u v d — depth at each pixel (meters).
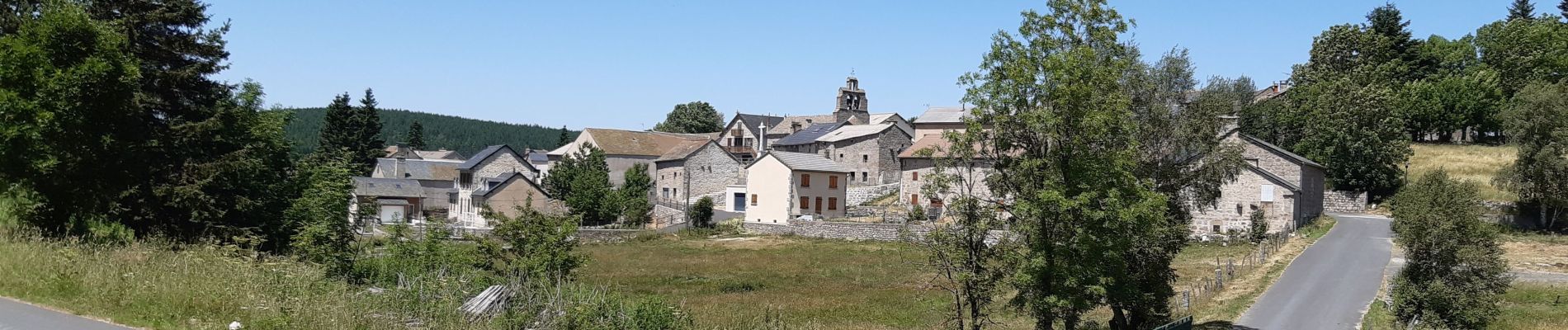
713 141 80.75
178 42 29.59
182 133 28.22
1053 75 19.36
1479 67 85.31
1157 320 24.42
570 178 72.06
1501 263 29.22
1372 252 42.50
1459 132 85.69
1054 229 20.33
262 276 16.59
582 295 17.06
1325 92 70.44
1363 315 28.92
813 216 66.31
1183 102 25.75
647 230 60.38
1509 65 81.81
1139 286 23.59
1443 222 28.44
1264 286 34.19
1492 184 55.75
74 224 24.00
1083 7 20.31
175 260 17.36
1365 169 63.19
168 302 13.84
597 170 70.31
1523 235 49.25
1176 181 24.92
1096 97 19.81
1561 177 49.78
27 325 12.23
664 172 83.38
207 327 12.75
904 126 99.50
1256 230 47.81
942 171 21.64
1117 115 19.64
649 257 48.38
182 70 28.91
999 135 20.47
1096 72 19.64
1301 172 54.22
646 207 67.12
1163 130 24.58
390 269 21.69
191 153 28.75
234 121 30.33
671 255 49.31
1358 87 71.00
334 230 24.06
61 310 13.36
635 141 92.19
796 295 33.47
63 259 16.27
